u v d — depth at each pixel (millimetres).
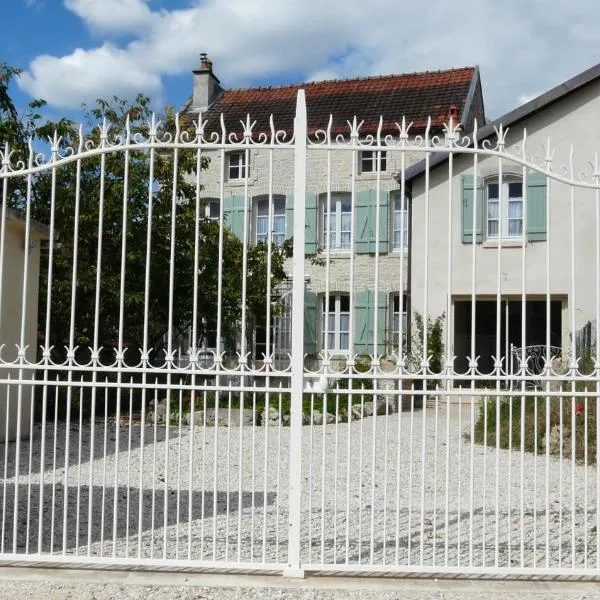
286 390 4660
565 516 6391
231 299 12359
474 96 19531
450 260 4527
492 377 4609
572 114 14008
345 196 17031
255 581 4500
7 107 13922
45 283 13102
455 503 6809
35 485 7379
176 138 4727
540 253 13781
